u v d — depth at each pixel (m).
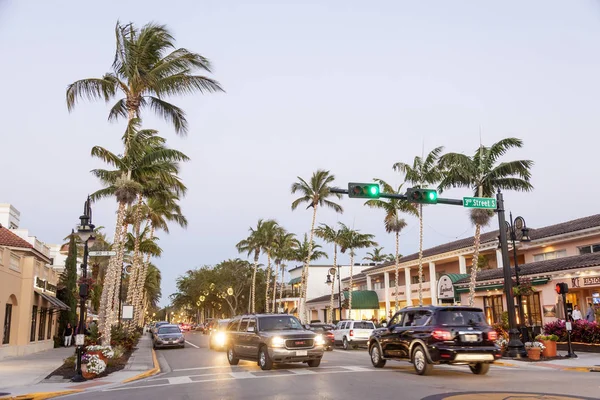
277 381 13.05
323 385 12.01
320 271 79.06
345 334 27.78
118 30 23.81
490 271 34.47
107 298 23.83
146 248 50.19
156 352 29.09
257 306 82.88
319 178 49.53
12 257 27.00
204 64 24.91
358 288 64.56
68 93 24.16
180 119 25.77
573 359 18.44
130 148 24.12
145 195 33.69
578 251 30.08
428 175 34.28
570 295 27.52
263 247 66.62
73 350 32.41
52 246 67.00
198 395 11.01
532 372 14.87
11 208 46.34
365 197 18.89
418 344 14.13
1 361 23.11
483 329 13.73
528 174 25.11
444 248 44.88
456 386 11.53
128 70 23.41
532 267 30.20
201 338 51.47
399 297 50.22
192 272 91.19
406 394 10.39
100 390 13.16
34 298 30.69
